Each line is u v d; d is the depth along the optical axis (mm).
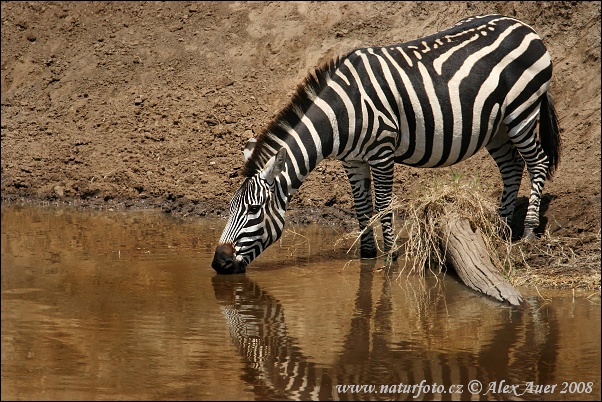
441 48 14719
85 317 11953
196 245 15727
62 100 23453
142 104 22516
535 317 11758
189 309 12258
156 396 9414
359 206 14789
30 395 9492
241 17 24328
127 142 21281
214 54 23562
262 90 22156
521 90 14859
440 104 14336
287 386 9625
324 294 12906
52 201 19703
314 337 11125
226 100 21922
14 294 13047
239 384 9711
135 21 25344
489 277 12977
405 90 14211
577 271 13609
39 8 26484
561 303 12336
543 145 15711
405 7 23094
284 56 22938
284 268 14312
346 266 14438
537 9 21250
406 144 14562
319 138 13781
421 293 12961
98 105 22922
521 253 13969
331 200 18250
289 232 16750
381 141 14141
